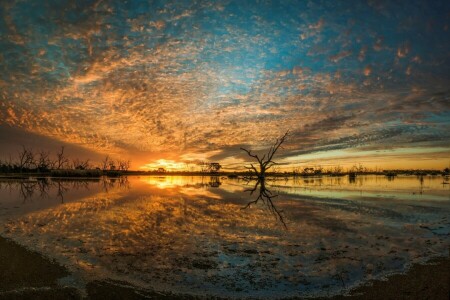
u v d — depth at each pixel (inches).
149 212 603.5
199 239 399.5
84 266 299.3
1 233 426.3
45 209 645.3
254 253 342.6
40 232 433.7
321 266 301.4
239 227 467.2
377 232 430.3
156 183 1817.2
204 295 242.8
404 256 324.8
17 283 257.4
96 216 558.9
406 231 434.9
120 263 309.6
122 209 644.1
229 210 629.3
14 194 997.2
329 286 257.4
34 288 248.1
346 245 368.2
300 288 255.0
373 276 273.9
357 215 559.2
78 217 549.3
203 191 1134.4
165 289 251.9
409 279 262.8
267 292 248.5
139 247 364.2
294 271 290.2
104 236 413.1
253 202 762.2
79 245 369.4
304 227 464.8
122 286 255.6
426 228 452.4
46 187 1362.0
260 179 1499.8
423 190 1079.6
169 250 353.1
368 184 1514.5
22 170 3619.6
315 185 1476.4
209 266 303.9
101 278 271.1
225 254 339.6
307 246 366.6
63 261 311.9
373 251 343.9
